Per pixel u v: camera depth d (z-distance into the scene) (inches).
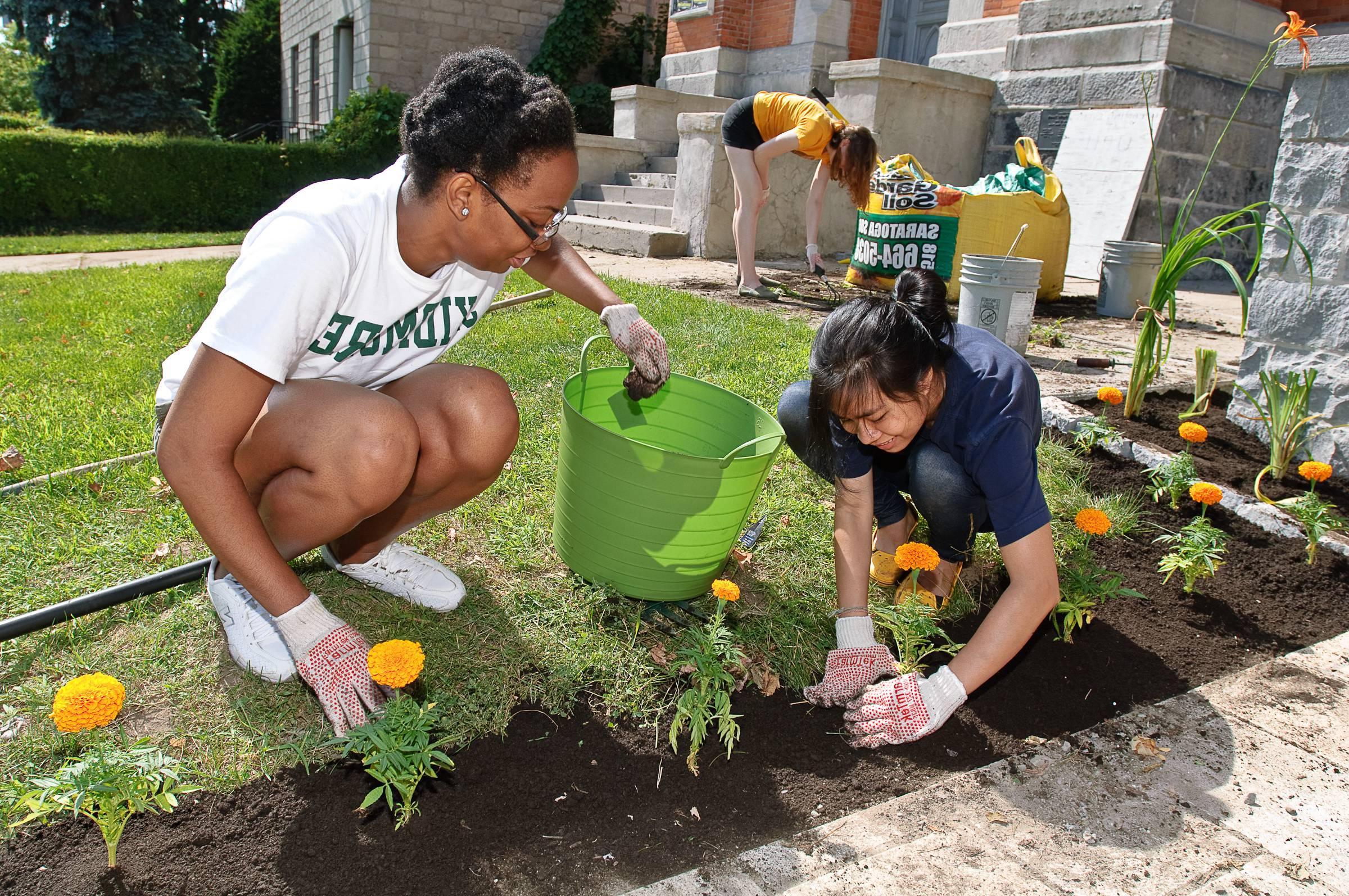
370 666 59.1
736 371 157.8
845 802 70.7
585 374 91.2
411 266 68.1
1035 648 92.1
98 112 849.5
